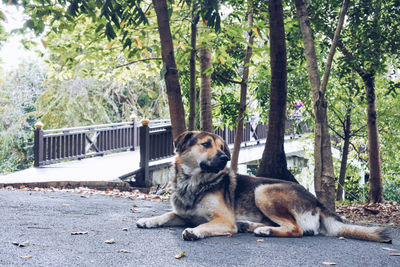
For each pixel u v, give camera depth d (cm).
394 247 432
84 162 1428
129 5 660
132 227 485
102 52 873
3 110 2455
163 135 1284
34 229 451
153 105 2522
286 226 461
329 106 1283
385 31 849
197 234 426
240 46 1001
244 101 952
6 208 578
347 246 423
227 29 806
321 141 662
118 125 1906
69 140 1439
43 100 2233
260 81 1005
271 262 352
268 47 887
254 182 502
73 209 600
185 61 855
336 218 486
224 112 1068
